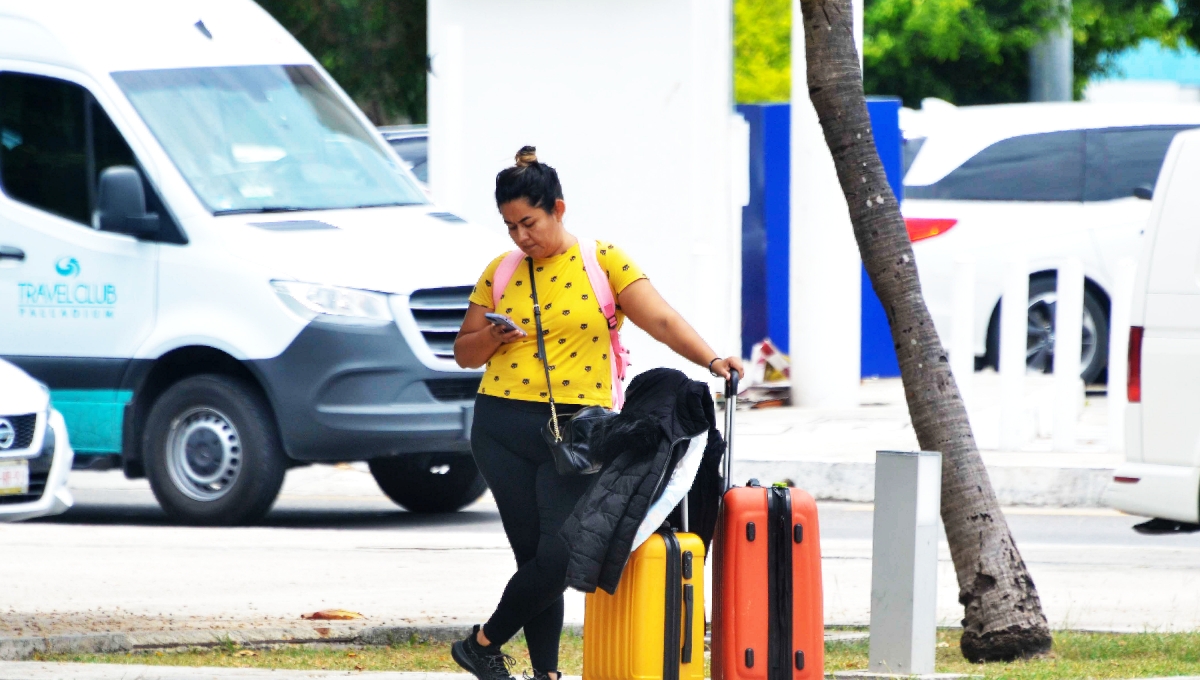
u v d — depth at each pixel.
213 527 40.59
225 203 41.09
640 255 55.22
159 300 40.66
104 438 41.38
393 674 25.27
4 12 42.94
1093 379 63.34
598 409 20.92
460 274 40.50
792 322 60.75
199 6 44.69
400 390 39.25
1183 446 31.58
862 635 29.81
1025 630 27.78
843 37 27.75
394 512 45.56
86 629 28.98
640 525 20.17
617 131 55.16
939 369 28.08
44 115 42.12
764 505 21.25
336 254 40.03
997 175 63.47
